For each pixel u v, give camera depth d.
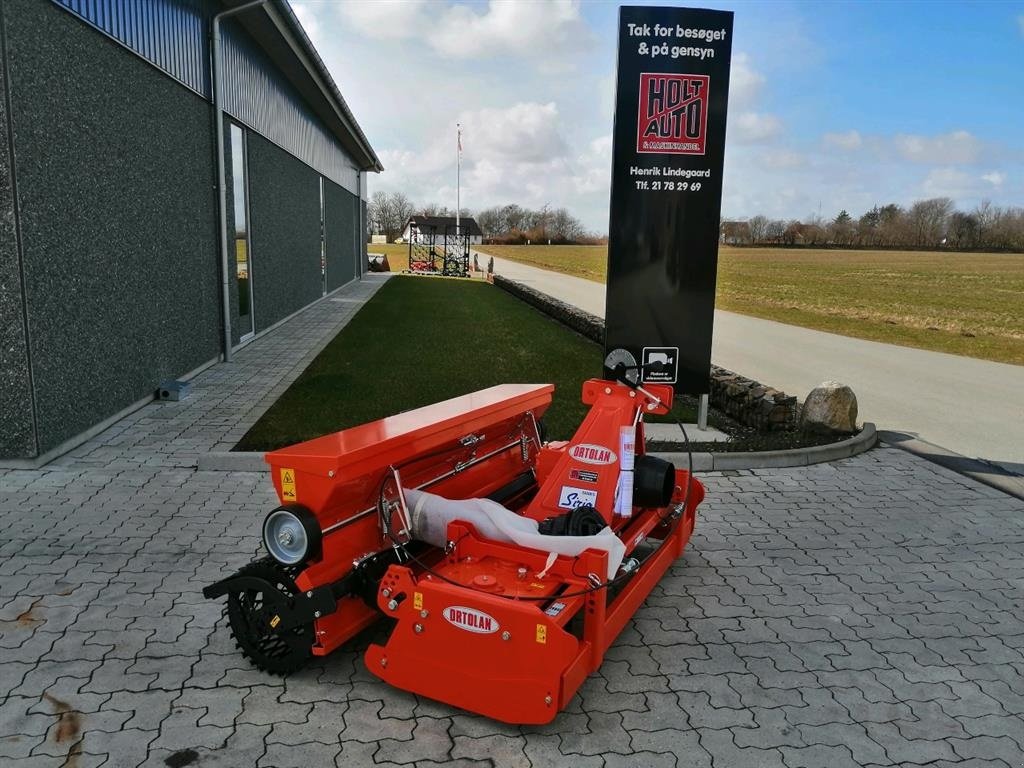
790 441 7.81
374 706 3.36
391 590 3.34
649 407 4.44
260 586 3.42
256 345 13.55
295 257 17.81
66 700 3.35
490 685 3.15
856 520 5.89
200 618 4.09
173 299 9.57
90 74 7.18
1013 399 10.83
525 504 4.75
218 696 3.41
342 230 27.14
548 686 3.03
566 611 3.21
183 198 9.89
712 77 7.11
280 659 3.53
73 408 7.01
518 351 13.92
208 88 10.77
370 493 3.63
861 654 3.91
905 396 10.95
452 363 12.29
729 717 3.34
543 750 3.08
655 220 7.33
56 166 6.58
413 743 3.11
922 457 7.67
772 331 19.28
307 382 10.30
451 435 3.95
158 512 5.60
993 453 7.87
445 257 42.94
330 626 3.48
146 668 3.62
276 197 15.50
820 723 3.31
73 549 4.92
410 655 3.32
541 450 4.99
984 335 19.03
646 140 7.18
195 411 8.52
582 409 9.09
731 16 7.01
